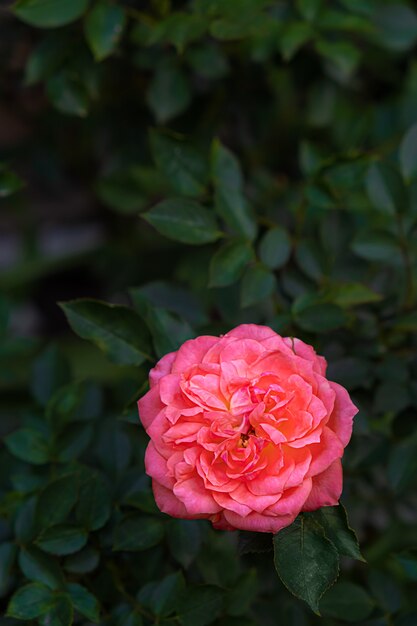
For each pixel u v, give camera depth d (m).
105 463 0.80
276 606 0.82
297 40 0.89
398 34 0.95
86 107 0.91
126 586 0.78
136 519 0.75
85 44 0.91
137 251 1.24
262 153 1.10
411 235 0.83
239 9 0.85
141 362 0.75
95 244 1.32
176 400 0.66
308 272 0.82
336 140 1.06
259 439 0.65
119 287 1.23
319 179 0.82
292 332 0.78
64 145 1.17
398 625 0.78
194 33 0.85
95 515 0.75
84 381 0.88
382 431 0.83
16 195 1.26
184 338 0.75
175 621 0.74
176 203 0.79
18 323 1.35
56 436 0.81
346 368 0.80
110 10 0.86
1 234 1.38
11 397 1.10
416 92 0.98
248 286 0.79
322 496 0.66
